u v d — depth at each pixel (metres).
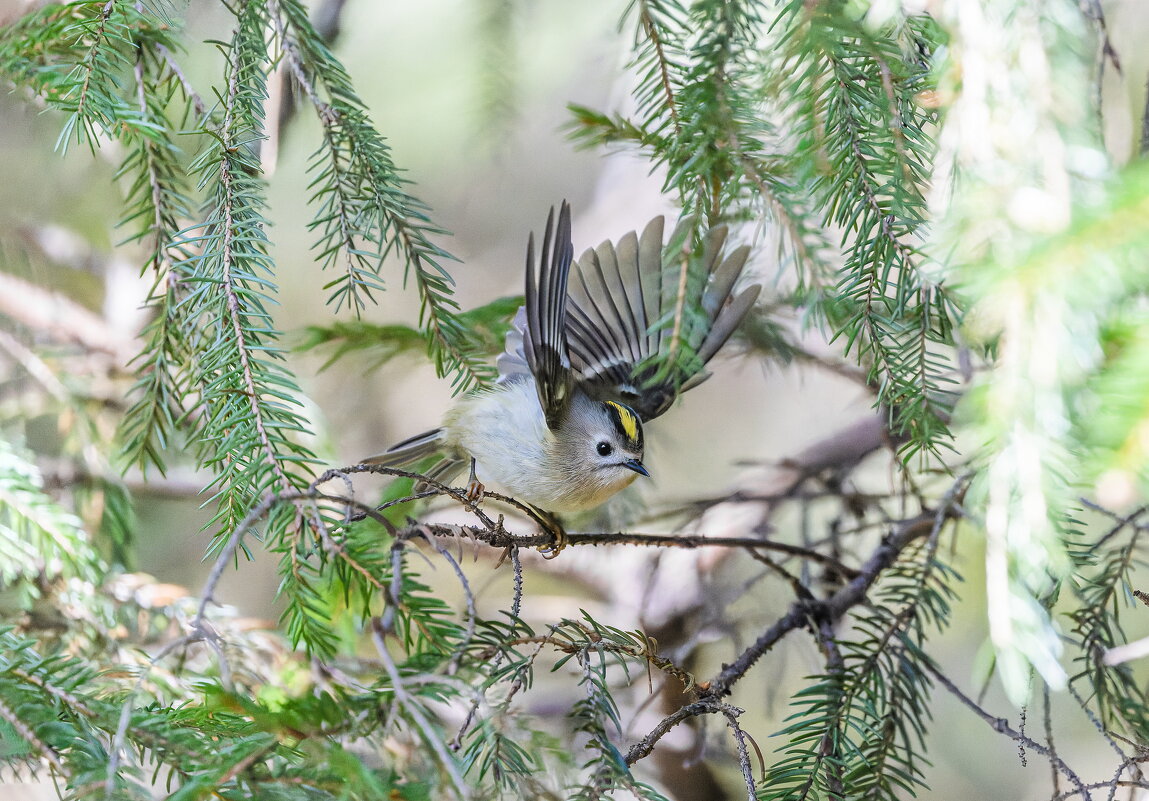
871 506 7.53
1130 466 2.57
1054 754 4.62
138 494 8.77
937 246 3.39
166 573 9.98
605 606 9.23
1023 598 2.98
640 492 9.35
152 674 5.59
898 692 5.41
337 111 4.96
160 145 5.04
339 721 3.65
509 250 12.56
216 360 4.45
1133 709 5.19
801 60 4.09
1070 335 2.87
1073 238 2.86
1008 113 3.15
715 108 4.31
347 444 11.29
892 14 3.74
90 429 7.66
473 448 6.84
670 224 8.79
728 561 8.55
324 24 8.90
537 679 8.88
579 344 7.03
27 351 7.79
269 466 4.32
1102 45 4.57
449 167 11.98
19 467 6.08
